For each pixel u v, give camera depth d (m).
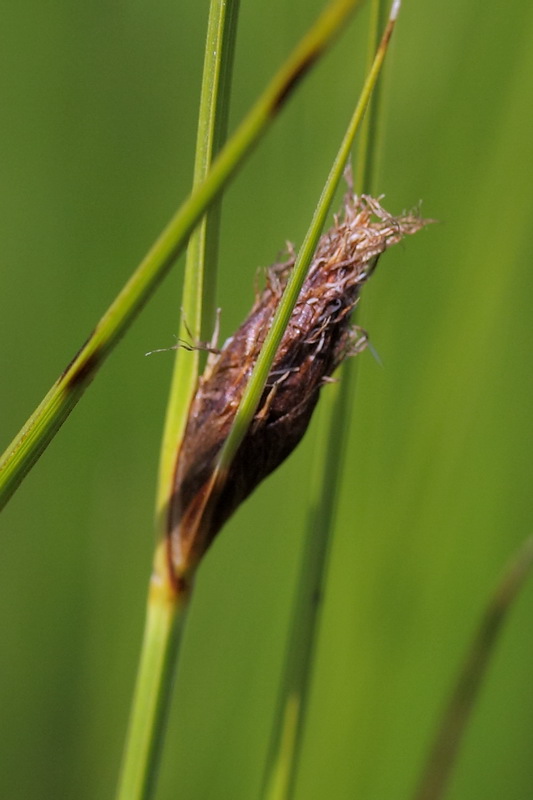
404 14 0.15
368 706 0.15
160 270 0.11
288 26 0.15
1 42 0.15
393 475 0.15
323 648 0.15
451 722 0.13
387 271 0.15
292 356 0.12
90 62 0.15
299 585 0.13
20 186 0.15
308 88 0.15
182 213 0.11
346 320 0.12
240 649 0.15
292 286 0.11
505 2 0.15
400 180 0.15
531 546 0.13
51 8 0.15
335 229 0.12
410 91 0.15
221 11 0.12
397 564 0.15
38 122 0.15
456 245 0.15
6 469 0.11
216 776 0.15
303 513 0.15
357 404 0.15
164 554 0.12
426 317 0.15
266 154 0.15
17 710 0.15
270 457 0.12
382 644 0.15
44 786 0.15
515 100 0.15
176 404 0.12
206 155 0.12
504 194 0.15
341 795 0.15
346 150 0.11
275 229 0.15
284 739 0.13
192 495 0.12
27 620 0.15
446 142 0.15
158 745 0.12
